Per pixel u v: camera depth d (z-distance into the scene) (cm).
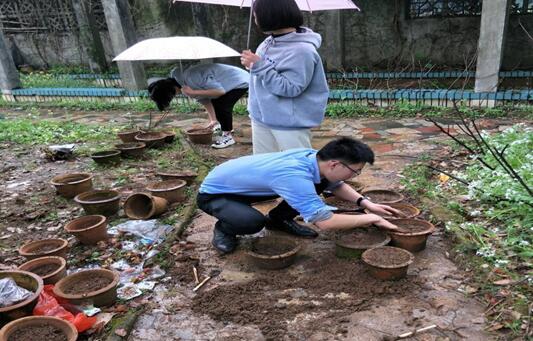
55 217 418
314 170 284
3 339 219
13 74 1080
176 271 311
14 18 1326
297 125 325
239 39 1125
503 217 345
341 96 808
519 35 896
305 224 369
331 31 1004
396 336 237
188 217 390
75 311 260
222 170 317
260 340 242
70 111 960
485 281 276
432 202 390
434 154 526
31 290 259
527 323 237
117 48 939
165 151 598
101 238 355
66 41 1308
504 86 805
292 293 280
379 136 629
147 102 937
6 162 599
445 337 234
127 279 304
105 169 541
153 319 263
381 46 1027
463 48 959
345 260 310
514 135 476
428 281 284
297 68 303
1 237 384
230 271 309
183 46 551
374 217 296
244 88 600
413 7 984
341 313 259
